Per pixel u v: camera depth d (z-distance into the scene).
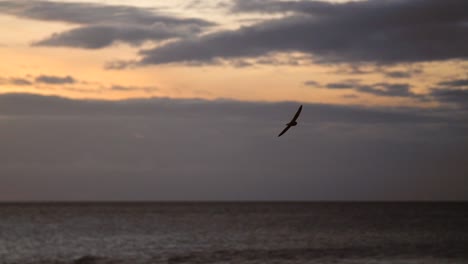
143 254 58.75
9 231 90.44
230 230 94.25
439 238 76.56
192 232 89.56
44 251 61.41
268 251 61.22
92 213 184.25
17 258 55.44
